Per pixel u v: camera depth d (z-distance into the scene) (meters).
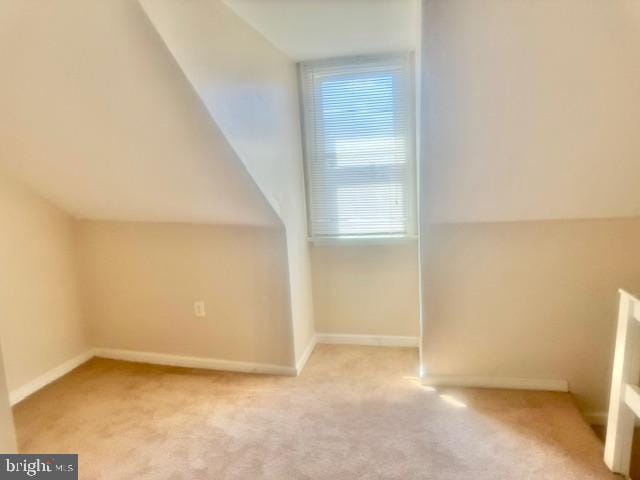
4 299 2.75
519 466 2.04
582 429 2.30
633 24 1.56
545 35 1.66
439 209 2.54
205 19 1.86
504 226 2.57
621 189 2.26
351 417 2.46
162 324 3.20
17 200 2.82
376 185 3.21
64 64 1.78
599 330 2.57
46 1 1.51
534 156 2.15
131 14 1.53
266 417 2.49
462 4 1.61
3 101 2.02
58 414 2.59
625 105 1.84
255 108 2.38
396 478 1.98
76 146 2.29
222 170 2.29
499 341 2.70
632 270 2.48
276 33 2.43
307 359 3.21
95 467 2.12
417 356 3.21
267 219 2.75
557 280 2.57
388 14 2.18
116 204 2.87
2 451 1.04
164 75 1.75
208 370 3.12
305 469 2.06
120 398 2.76
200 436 2.34
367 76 3.06
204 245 3.00
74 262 3.26
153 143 2.16
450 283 2.69
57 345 3.11
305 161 3.27
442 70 1.85
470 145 2.15
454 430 2.32
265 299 2.95
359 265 3.35
